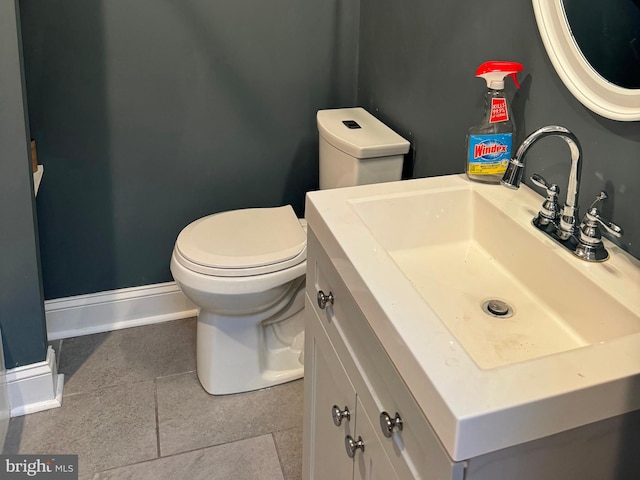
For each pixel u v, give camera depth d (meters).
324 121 2.05
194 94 2.17
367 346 1.07
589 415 0.82
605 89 1.10
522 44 1.34
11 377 1.93
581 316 1.07
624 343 0.88
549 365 0.83
